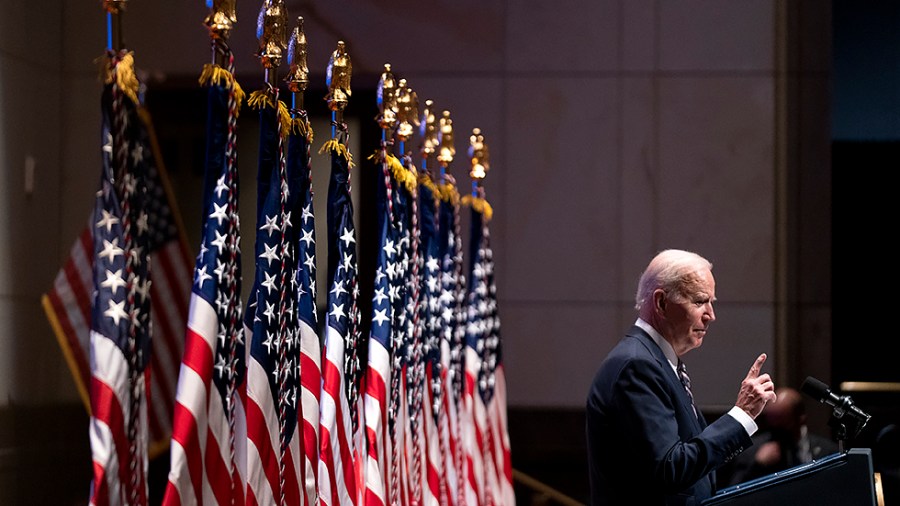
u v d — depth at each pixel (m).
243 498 5.36
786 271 12.79
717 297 12.83
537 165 13.01
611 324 12.92
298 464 5.91
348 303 6.70
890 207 12.71
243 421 5.43
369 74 12.95
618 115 13.00
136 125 4.65
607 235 12.96
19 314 10.85
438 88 13.03
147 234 4.71
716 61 12.95
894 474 11.79
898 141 12.71
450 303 9.21
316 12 12.93
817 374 12.68
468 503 9.27
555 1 13.03
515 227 13.00
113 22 4.62
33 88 11.41
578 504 12.69
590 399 6.28
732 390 12.76
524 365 12.93
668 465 5.86
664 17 13.02
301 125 6.33
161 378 10.55
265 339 5.59
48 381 10.73
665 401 6.09
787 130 12.86
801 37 12.88
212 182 5.21
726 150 12.92
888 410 12.50
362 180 13.08
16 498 10.46
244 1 12.58
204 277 5.09
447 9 13.05
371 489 6.80
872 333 12.66
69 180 11.59
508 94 13.01
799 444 9.98
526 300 12.96
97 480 4.33
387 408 7.10
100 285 4.46
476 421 9.49
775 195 12.85
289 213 6.00
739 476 10.10
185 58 12.66
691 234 12.91
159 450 10.35
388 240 7.38
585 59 13.02
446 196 9.29
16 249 10.98
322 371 6.70
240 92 5.34
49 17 11.53
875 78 12.79
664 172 12.94
